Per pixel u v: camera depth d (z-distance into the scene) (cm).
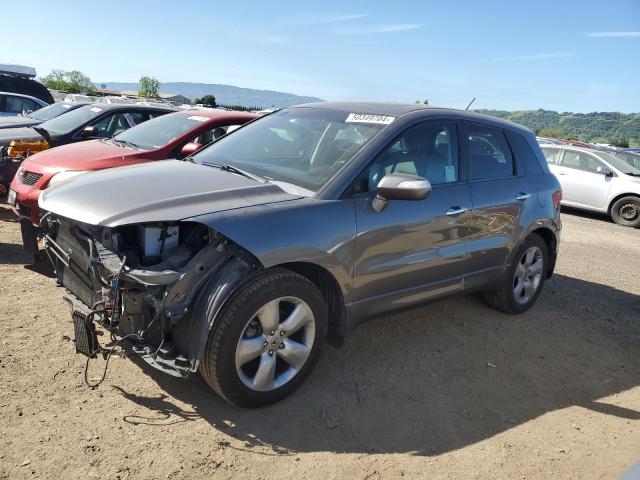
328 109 450
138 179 358
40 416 302
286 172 381
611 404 384
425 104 464
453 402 363
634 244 1024
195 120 703
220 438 300
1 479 252
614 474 304
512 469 300
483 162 468
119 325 313
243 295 305
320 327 347
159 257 318
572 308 578
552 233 539
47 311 433
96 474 263
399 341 445
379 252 370
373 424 328
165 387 343
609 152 1478
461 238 431
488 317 515
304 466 285
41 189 582
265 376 324
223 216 309
